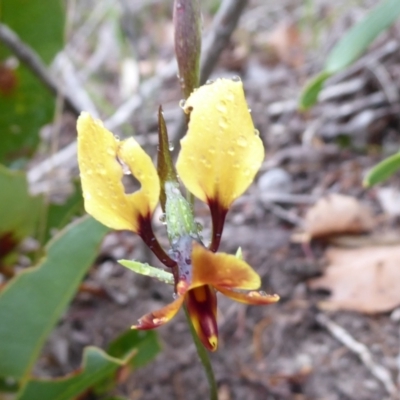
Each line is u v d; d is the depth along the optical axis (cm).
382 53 25
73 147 24
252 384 15
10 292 11
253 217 20
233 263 6
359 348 15
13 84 17
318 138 23
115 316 17
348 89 25
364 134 23
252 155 7
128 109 25
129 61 29
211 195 7
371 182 12
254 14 40
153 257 18
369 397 14
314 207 18
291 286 17
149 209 7
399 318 16
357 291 16
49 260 11
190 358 15
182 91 8
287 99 27
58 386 11
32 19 17
